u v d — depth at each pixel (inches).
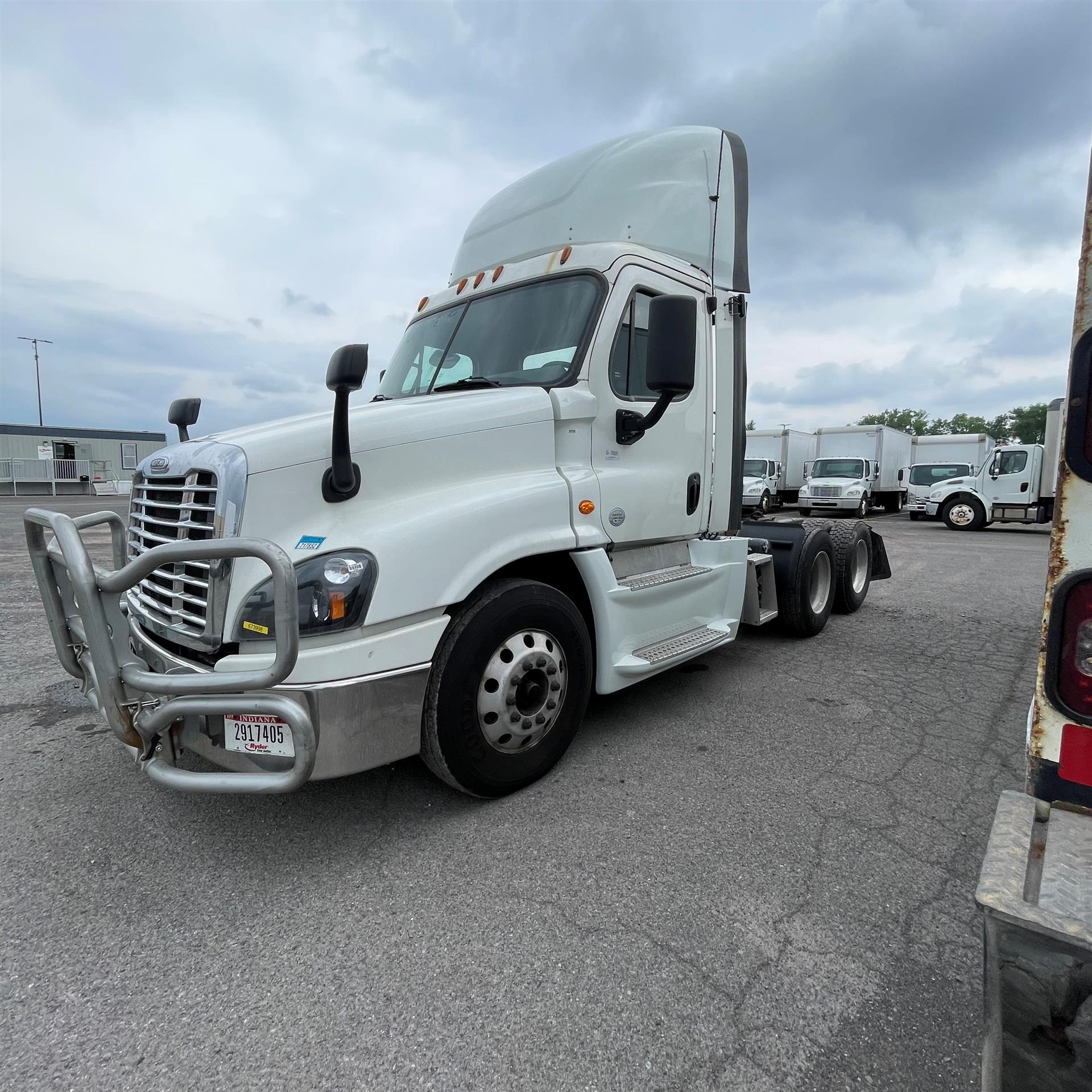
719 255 167.5
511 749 115.6
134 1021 69.9
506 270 153.9
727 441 171.5
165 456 111.7
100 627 86.6
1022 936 41.9
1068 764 46.2
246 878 94.3
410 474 107.4
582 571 126.4
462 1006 71.8
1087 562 44.7
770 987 74.5
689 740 142.6
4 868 96.5
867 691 176.1
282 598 79.0
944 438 1122.7
